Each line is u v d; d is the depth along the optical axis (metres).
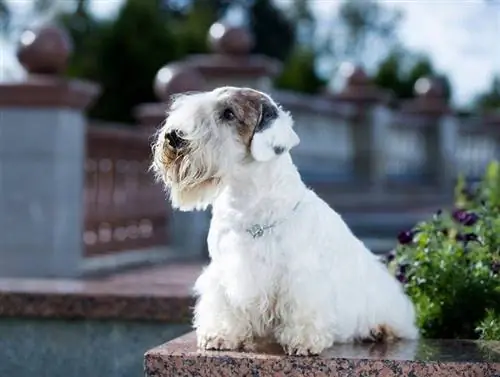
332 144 17.80
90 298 5.69
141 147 11.51
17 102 8.70
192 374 3.91
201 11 34.34
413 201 18.41
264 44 37.72
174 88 10.88
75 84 8.89
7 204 8.78
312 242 3.92
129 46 25.61
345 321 4.17
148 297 5.65
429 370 3.82
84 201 9.75
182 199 4.03
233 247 3.92
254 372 3.87
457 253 5.24
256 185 3.90
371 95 18.72
